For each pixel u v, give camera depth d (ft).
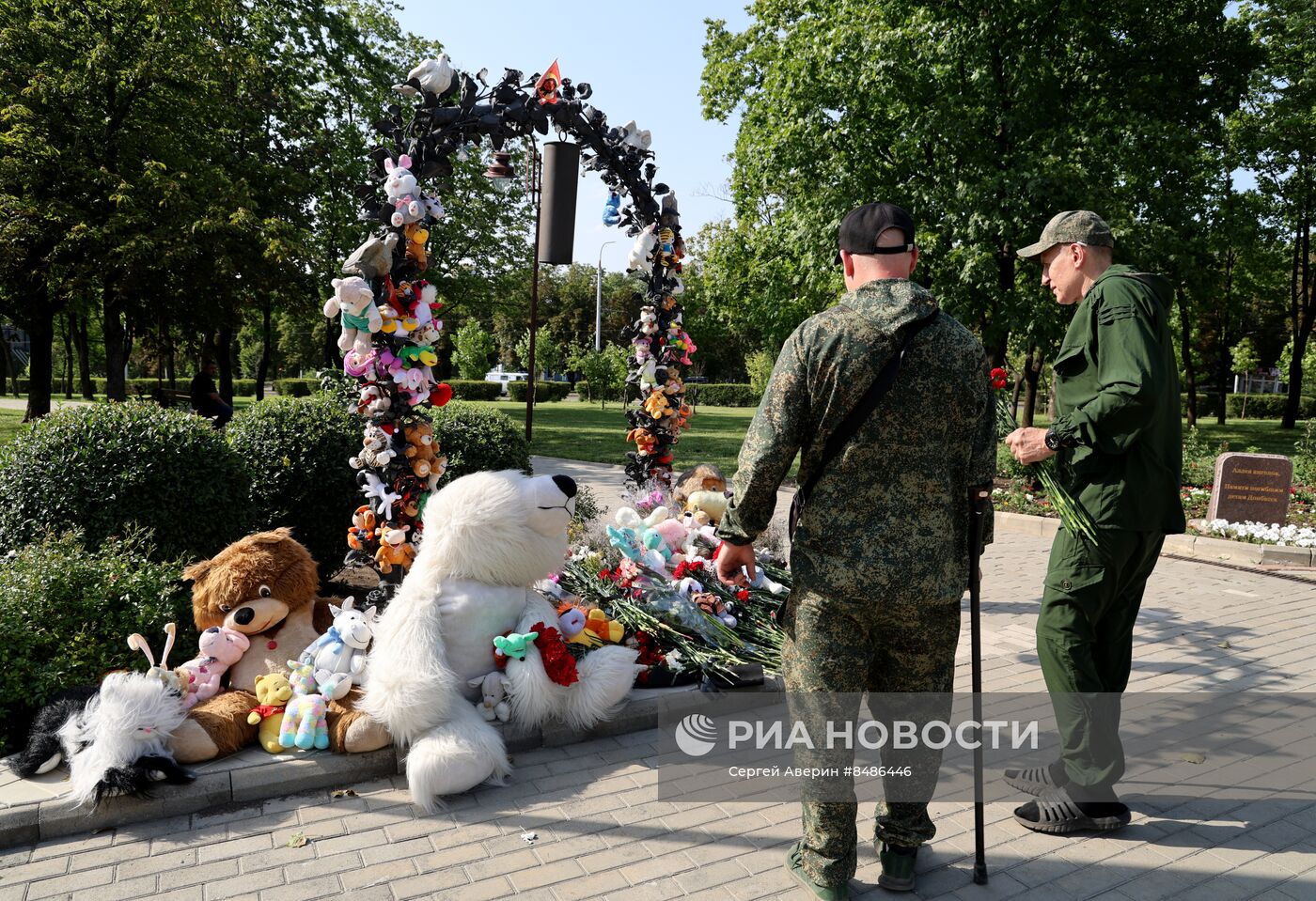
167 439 15.62
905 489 7.84
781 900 8.72
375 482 14.26
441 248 76.28
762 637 14.75
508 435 22.94
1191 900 8.89
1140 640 18.13
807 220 50.44
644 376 20.31
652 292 20.30
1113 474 9.70
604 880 9.04
